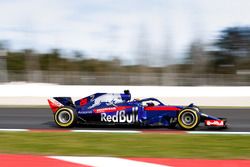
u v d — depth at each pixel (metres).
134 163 11.38
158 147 13.84
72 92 42.75
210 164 11.24
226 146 14.08
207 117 18.27
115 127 19.19
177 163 11.37
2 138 15.80
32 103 37.56
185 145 14.23
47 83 61.88
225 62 105.69
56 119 19.06
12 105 35.66
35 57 105.25
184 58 100.19
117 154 12.68
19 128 19.30
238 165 11.12
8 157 12.11
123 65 99.94
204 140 15.30
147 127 19.19
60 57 108.69
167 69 95.12
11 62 104.81
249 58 106.94
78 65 106.31
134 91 43.38
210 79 62.25
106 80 61.66
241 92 43.34
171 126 19.31
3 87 42.75
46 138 15.76
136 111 18.45
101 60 104.75
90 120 18.95
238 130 18.47
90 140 15.27
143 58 95.69
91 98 19.33
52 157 12.09
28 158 11.95
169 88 43.44
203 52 101.38
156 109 18.47
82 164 11.27
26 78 62.12
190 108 18.14
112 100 18.97
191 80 61.91
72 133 17.06
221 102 36.78
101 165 11.17
